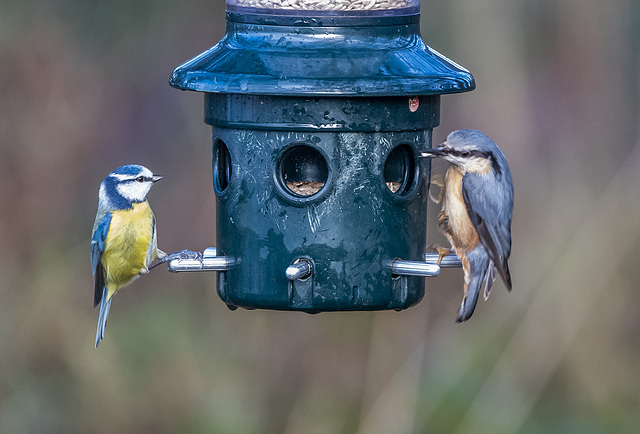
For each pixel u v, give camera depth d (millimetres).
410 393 13477
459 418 13523
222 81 8734
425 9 14406
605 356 13891
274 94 8602
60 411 14141
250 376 14164
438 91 8711
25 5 15586
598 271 13922
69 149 15312
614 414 13734
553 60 14852
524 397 13516
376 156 9031
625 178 14227
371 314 14102
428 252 10375
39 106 15320
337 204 9008
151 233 10922
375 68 8758
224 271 9438
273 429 13859
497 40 14250
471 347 13859
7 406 14125
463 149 9422
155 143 15477
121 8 15781
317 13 8938
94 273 10883
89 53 15688
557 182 14320
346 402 13828
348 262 9055
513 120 14180
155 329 14508
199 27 15891
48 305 14648
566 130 14688
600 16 14930
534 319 13883
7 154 15164
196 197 15109
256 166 9094
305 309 9086
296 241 9047
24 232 14961
